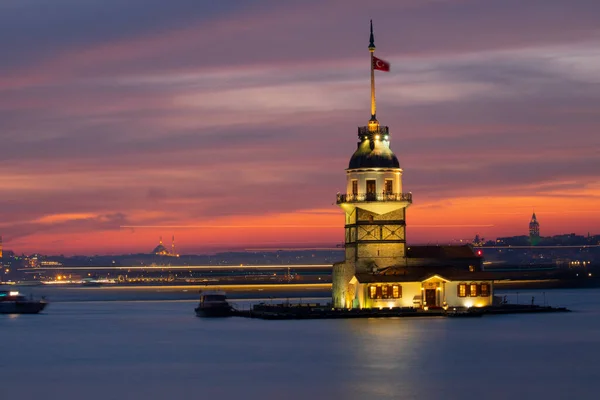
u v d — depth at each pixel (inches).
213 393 3708.2
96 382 4010.8
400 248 6678.2
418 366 4274.1
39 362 4690.0
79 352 5103.3
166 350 5083.7
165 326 6860.2
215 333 5964.6
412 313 6505.9
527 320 6427.2
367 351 4749.0
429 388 3745.1
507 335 5433.1
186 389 3801.7
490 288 6747.1
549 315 6958.7
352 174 6683.1
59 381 4057.6
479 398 3555.6
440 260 6752.0
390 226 6663.4
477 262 6835.6
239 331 6013.8
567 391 3681.1
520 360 4453.7
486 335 5418.3
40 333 6446.9
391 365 4308.6
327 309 6963.6
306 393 3673.7
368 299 6535.4
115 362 4633.4
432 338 5246.1
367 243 6653.5
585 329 5802.2
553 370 4168.3
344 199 6707.7
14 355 5000.0
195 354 4862.2
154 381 4008.4
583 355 4616.1
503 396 3590.1
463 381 3890.3
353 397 3587.6
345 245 6889.8
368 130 6752.0
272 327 6186.0
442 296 6648.6
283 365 4377.5
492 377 3986.2
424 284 6599.4
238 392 3718.0
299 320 6604.3
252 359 4596.5
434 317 6481.3
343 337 5344.5
